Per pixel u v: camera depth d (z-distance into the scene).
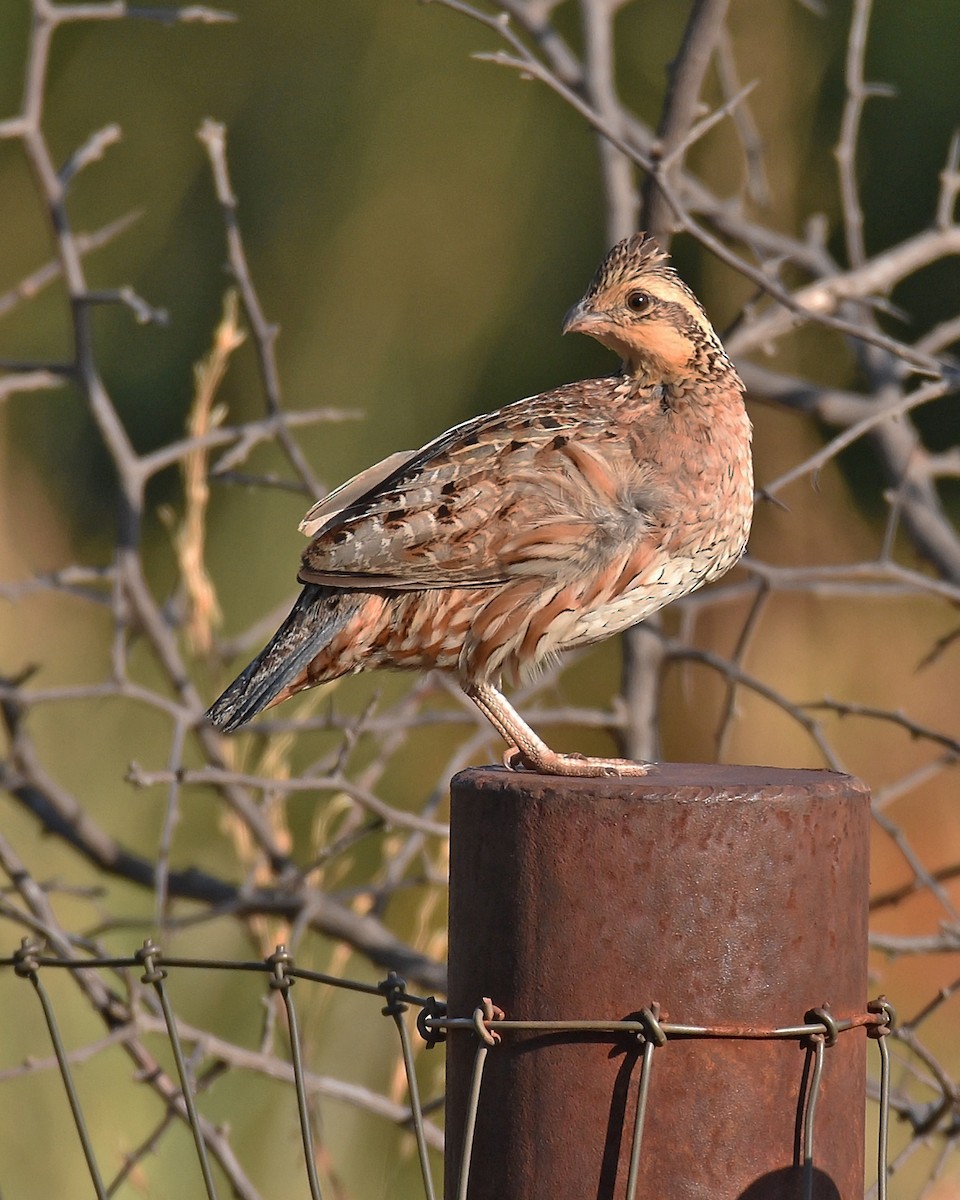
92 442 17.62
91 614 15.20
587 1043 4.64
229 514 14.48
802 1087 4.67
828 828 4.71
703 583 6.74
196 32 17.19
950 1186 10.63
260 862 9.38
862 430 7.51
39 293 17.52
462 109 15.31
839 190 14.59
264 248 16.55
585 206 16.03
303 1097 5.33
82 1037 10.54
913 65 15.94
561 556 6.29
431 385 15.34
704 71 8.42
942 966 14.45
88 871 11.81
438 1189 10.16
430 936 10.63
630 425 6.57
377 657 6.57
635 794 4.62
